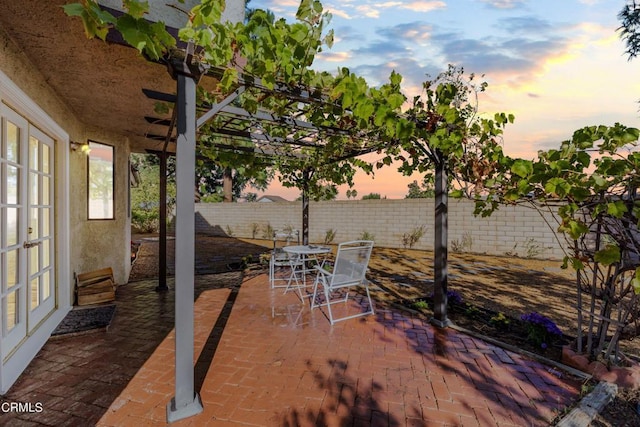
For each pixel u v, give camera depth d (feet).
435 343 10.80
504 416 7.05
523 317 11.44
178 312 7.04
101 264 17.46
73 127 14.24
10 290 9.07
